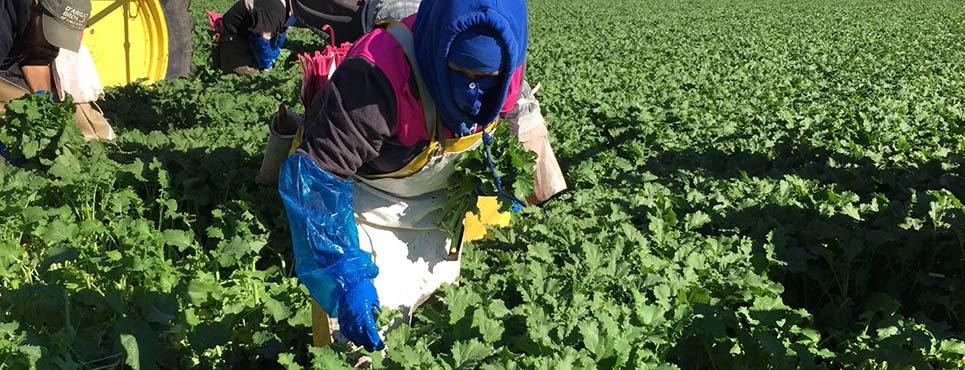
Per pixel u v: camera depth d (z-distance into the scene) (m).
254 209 5.18
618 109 9.72
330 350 3.19
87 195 5.34
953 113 10.62
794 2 40.78
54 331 3.62
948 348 3.99
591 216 5.83
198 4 24.62
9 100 6.44
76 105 6.48
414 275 3.51
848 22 29.50
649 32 24.38
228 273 4.83
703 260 4.66
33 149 5.98
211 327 3.56
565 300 4.05
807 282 5.09
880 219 5.38
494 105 2.87
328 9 5.56
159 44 10.03
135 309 3.73
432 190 3.40
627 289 4.30
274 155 3.57
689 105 10.82
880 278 5.16
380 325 3.21
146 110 8.45
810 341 4.05
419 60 2.89
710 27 26.84
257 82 10.57
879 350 3.87
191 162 5.84
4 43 5.80
